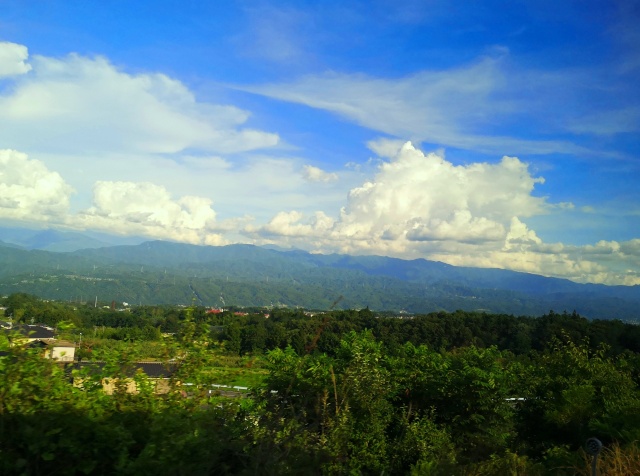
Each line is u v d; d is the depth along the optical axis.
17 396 3.76
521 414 10.09
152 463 3.43
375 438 7.40
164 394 4.53
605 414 8.39
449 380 9.08
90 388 4.24
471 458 5.93
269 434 4.17
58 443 3.44
